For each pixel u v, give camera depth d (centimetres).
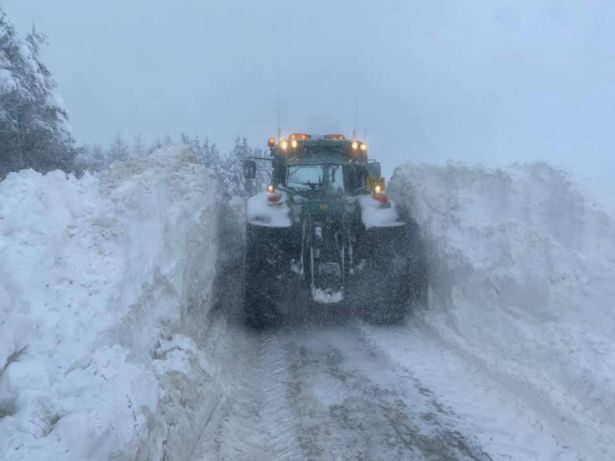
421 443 434
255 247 770
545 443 424
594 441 411
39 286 377
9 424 280
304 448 429
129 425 301
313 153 929
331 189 878
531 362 542
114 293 411
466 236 713
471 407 496
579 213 618
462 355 618
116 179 653
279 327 790
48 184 489
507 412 480
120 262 446
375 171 967
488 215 732
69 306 376
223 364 596
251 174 981
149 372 364
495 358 574
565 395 474
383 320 792
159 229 521
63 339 347
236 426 461
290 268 772
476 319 653
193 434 410
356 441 439
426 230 789
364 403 511
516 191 720
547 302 574
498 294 633
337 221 782
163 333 470
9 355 320
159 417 351
